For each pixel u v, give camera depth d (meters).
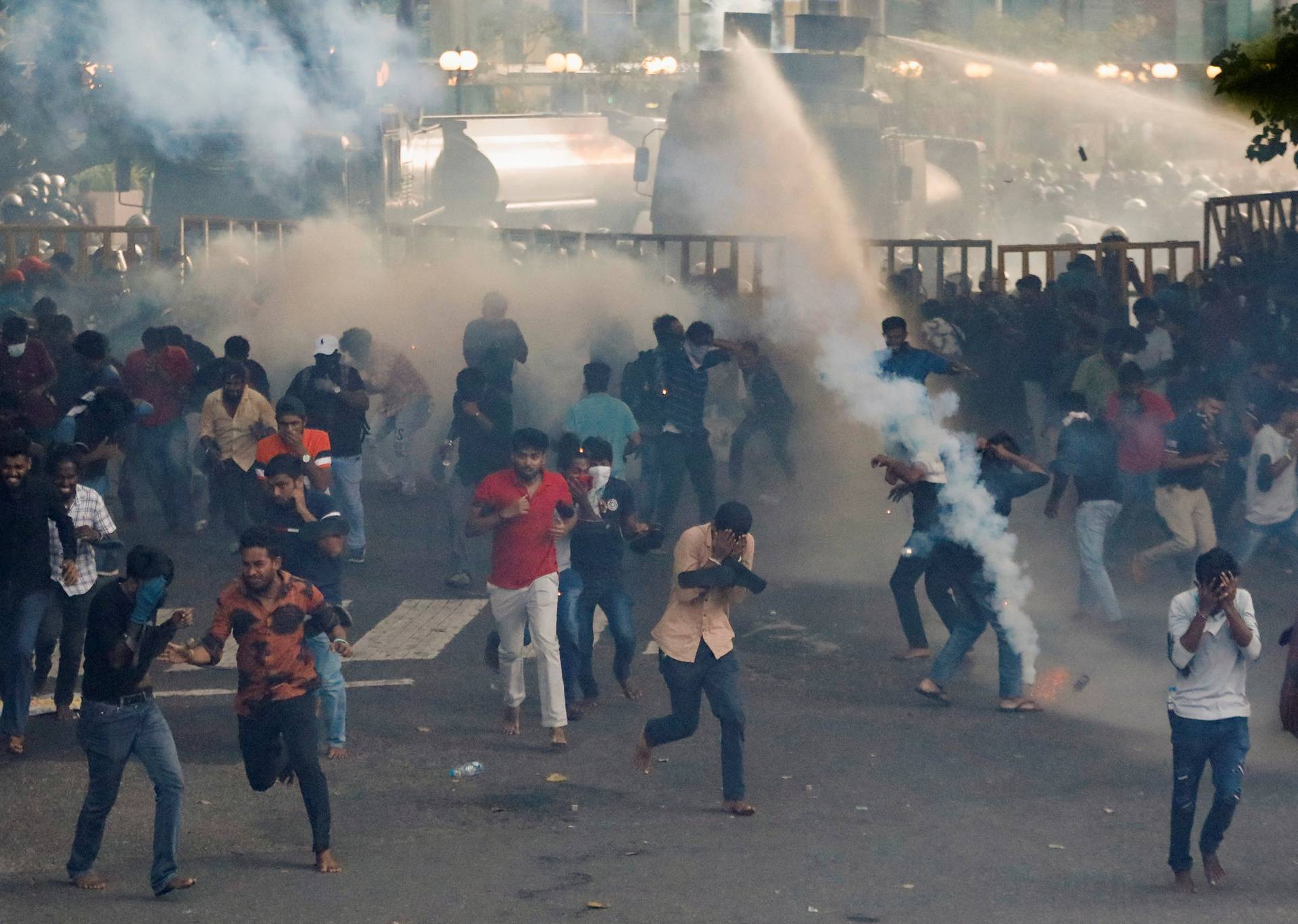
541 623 29.66
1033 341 56.47
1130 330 46.53
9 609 29.12
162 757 22.28
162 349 46.53
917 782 27.72
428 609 40.38
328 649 28.91
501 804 26.64
